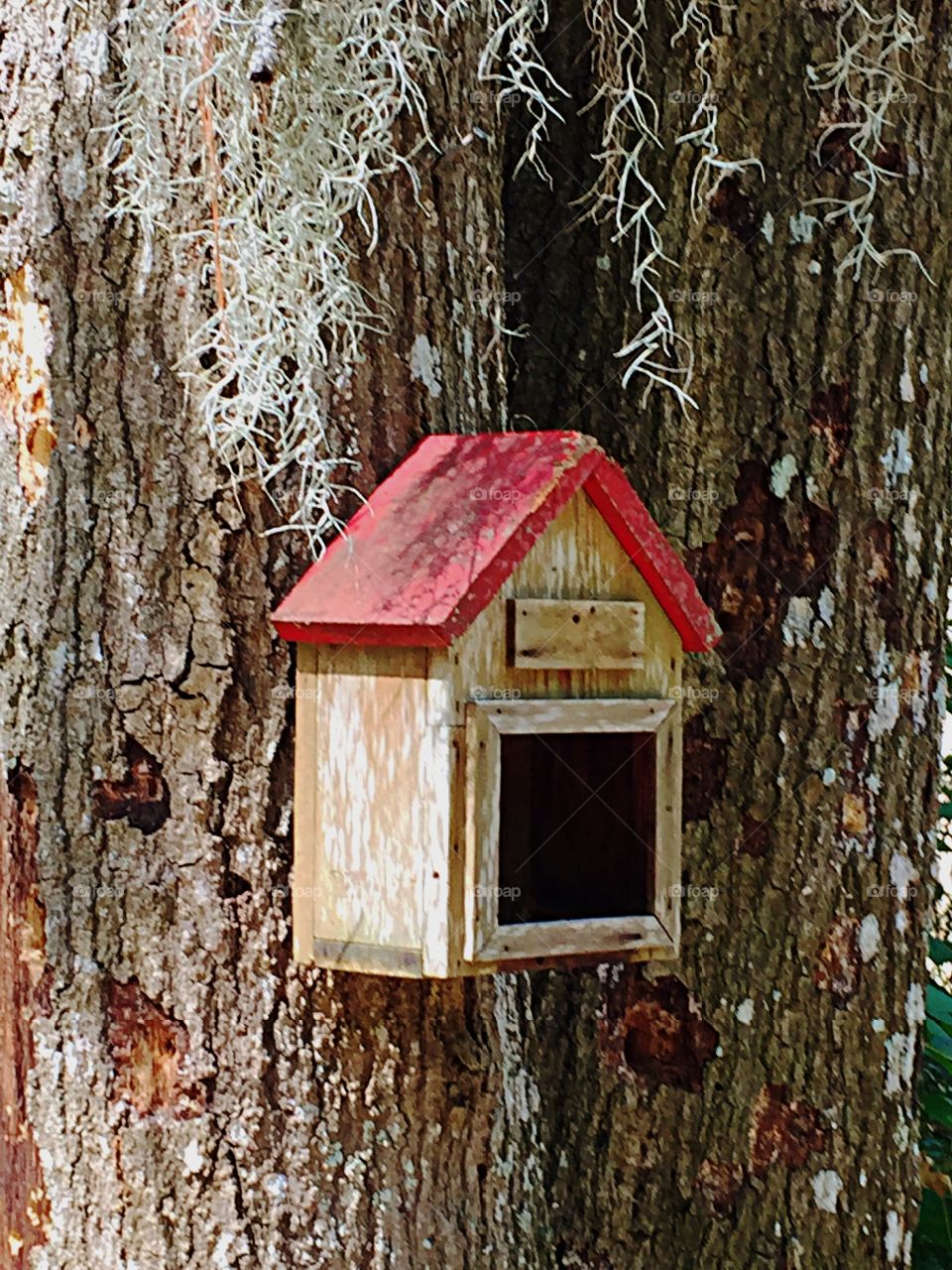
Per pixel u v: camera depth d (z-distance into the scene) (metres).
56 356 2.54
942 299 3.40
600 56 3.21
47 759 2.54
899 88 3.30
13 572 2.56
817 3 3.26
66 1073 2.53
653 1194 3.23
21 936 2.56
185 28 2.50
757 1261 3.25
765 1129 3.26
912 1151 3.39
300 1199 2.50
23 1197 2.56
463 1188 2.59
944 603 3.45
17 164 2.56
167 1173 2.50
